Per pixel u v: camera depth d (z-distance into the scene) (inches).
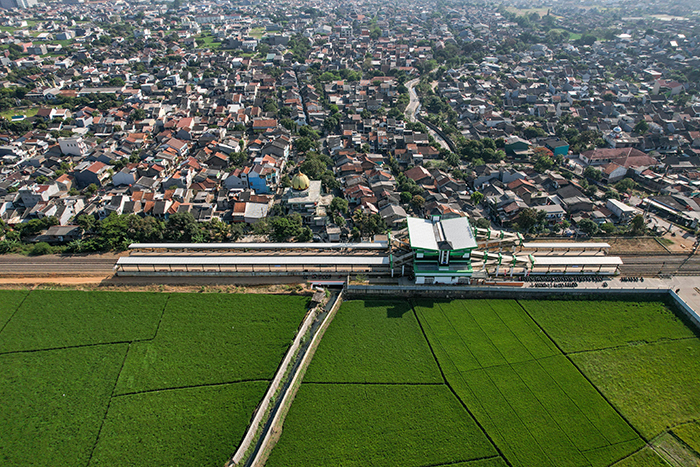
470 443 3218.5
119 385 3639.3
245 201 6240.2
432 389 3634.4
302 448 3179.1
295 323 4284.0
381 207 6338.6
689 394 3565.5
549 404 3491.6
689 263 5103.3
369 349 4010.8
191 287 4744.1
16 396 3558.1
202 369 3779.5
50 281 4805.6
